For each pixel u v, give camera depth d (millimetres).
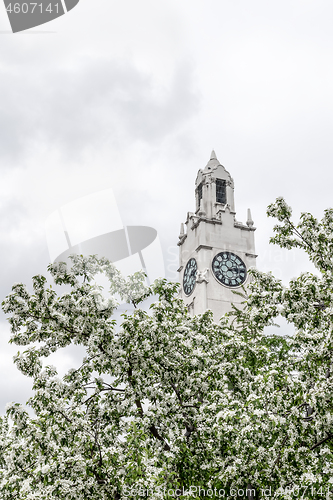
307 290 14914
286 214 17094
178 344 16469
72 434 14453
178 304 18969
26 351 15031
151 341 15617
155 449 14516
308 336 15008
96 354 15562
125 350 15219
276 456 13602
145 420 14344
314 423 13656
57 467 13117
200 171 88438
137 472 12594
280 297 15531
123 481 12969
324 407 12859
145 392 15281
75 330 15219
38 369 15016
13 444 15125
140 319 15406
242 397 16516
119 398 15625
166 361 15906
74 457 13258
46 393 14672
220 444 13523
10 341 15242
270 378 14367
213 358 17688
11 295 14602
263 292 16828
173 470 14258
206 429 14820
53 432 14461
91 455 13938
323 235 16172
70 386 15688
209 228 79938
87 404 15750
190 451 14688
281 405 13883
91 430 14820
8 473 14602
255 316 16438
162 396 15547
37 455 14742
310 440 13672
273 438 13664
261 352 18359
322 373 14875
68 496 12641
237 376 16406
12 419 14297
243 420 13156
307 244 16938
